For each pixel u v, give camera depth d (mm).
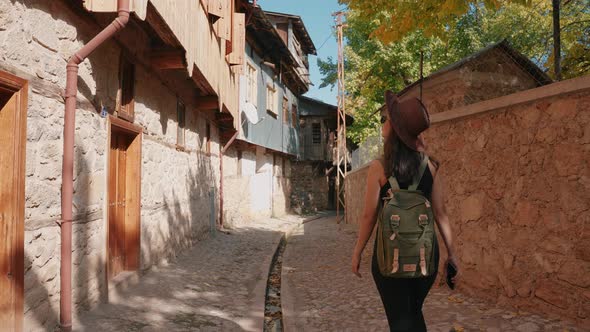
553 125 4070
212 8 7695
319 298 5793
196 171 10289
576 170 3826
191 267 7684
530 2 6207
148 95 6855
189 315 4949
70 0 4137
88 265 4625
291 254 10242
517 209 4504
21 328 3340
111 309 4797
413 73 18891
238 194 15883
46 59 3775
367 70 20484
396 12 6926
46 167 3791
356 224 16812
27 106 3445
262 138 17984
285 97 22312
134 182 6285
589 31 8898
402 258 2178
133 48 5930
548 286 4094
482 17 17250
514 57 8445
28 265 3500
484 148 5035
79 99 4445
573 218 3842
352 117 25406
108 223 5223
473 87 8430
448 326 4062
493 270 4836
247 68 15484
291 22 22375
